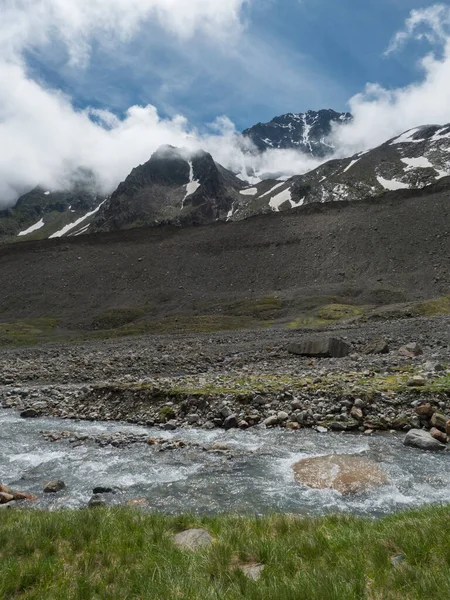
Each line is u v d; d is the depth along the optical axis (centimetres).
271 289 13100
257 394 2162
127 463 1555
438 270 11875
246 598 534
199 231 17888
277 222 17100
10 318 12825
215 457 1564
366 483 1245
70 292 14200
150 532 821
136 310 12075
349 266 13300
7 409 2597
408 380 2153
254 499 1184
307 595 522
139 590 593
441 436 1664
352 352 3769
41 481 1427
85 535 819
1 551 750
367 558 642
